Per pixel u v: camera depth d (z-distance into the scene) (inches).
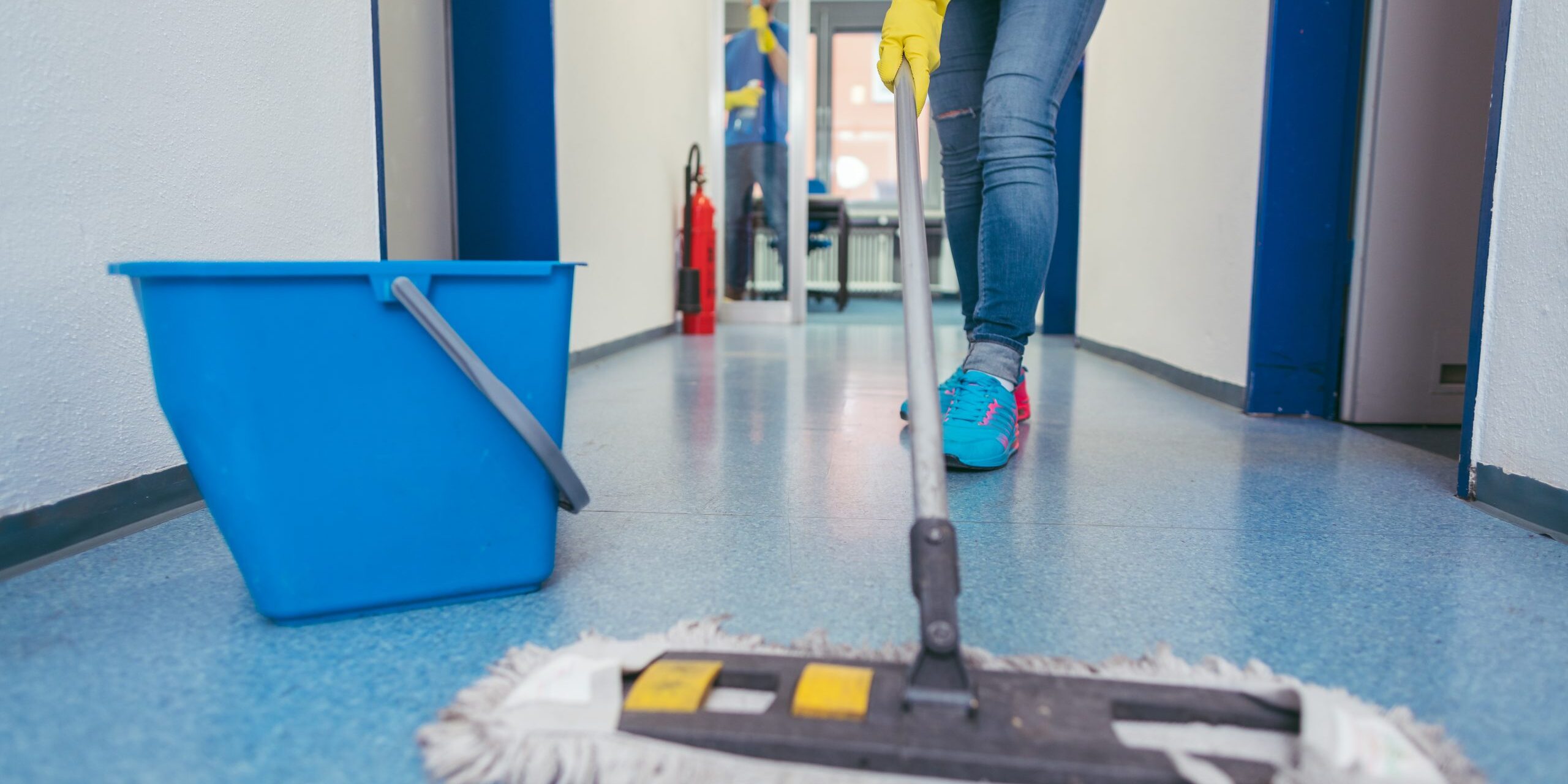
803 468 50.0
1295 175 67.7
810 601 29.6
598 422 65.2
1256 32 70.8
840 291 239.9
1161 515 41.0
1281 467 51.4
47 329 32.0
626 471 49.2
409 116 73.7
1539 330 38.2
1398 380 65.9
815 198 237.5
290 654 25.1
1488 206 41.8
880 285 326.0
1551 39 37.2
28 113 30.8
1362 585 31.7
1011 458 53.8
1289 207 68.1
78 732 20.8
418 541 27.7
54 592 29.6
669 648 24.1
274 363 25.3
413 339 26.6
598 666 21.8
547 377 28.2
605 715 20.1
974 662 23.4
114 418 35.2
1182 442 59.1
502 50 80.1
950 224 59.7
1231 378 75.7
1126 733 20.7
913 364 24.0
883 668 22.1
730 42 189.8
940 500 22.0
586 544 36.0
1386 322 65.6
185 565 32.4
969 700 19.6
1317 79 66.4
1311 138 67.2
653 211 143.6
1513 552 35.5
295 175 44.3
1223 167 78.0
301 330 25.4
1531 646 26.4
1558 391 37.0
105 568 32.1
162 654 25.0
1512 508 40.0
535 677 21.7
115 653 25.1
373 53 51.1
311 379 25.7
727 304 187.9
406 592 27.9
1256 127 70.6
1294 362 69.7
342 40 48.1
